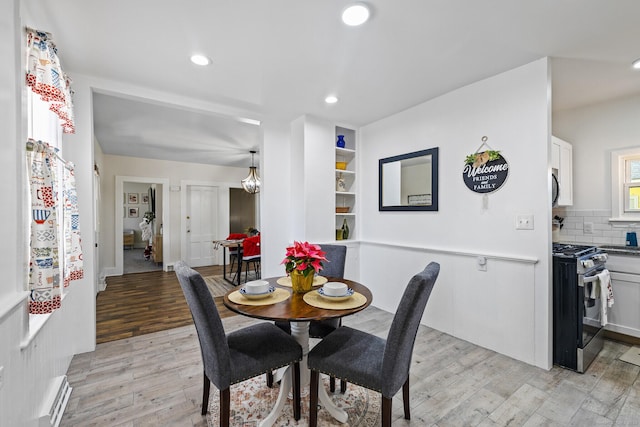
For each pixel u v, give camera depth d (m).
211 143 4.89
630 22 1.76
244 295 1.74
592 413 1.70
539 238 2.21
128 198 9.74
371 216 3.71
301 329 1.80
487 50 2.09
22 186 1.26
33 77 1.45
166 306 3.75
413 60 2.23
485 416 1.67
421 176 3.07
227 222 7.15
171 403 1.79
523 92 2.29
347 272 3.69
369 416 1.67
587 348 2.18
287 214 3.76
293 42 1.99
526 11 1.67
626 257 2.60
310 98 2.95
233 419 1.66
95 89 2.50
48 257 1.41
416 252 3.11
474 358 2.34
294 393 1.66
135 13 1.68
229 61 2.24
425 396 1.85
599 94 2.81
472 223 2.63
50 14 1.67
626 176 2.89
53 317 1.74
